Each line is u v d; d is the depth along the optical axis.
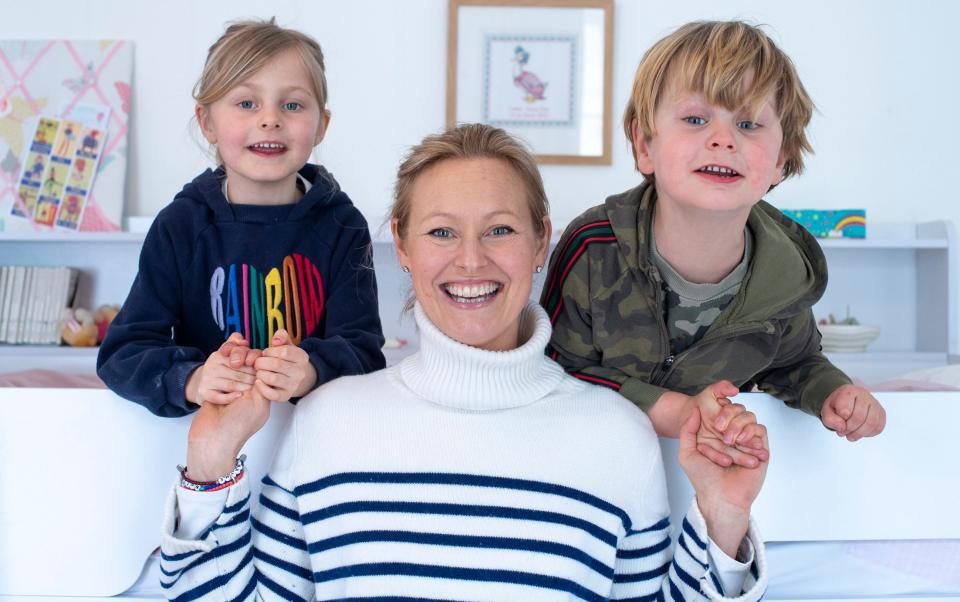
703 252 1.03
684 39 0.99
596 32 2.51
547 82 2.52
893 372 2.39
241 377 0.86
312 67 1.25
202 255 1.18
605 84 2.52
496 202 0.90
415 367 0.95
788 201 2.61
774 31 2.38
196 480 0.84
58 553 0.96
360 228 1.28
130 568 0.96
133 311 1.10
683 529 0.84
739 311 1.07
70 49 2.51
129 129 2.53
